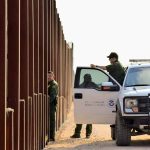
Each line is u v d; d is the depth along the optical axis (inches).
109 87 1364.4
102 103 1387.8
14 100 848.9
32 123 1123.3
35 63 1234.0
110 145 1301.7
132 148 1213.1
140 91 1259.2
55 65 1956.2
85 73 1412.4
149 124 1244.5
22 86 971.3
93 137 1652.3
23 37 960.3
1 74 714.2
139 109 1246.3
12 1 839.1
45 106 1453.0
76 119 1402.6
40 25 1368.1
